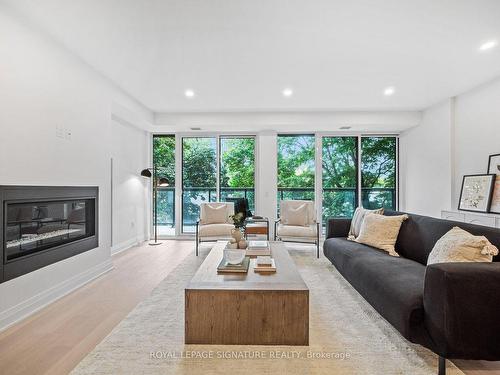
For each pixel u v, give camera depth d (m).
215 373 1.63
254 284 1.99
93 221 3.38
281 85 3.90
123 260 4.19
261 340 1.92
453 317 1.52
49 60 2.66
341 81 3.76
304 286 1.97
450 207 4.42
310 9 2.23
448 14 2.29
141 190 5.64
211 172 6.00
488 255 1.74
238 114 5.26
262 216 5.64
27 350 1.86
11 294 2.23
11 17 2.24
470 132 4.11
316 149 5.87
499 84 3.62
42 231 2.65
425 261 2.54
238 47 2.85
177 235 5.97
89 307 2.53
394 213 3.39
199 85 3.90
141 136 5.68
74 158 3.03
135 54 3.02
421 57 3.06
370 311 2.46
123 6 2.20
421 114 5.21
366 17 2.33
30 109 2.45
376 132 5.87
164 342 1.95
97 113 3.45
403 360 1.77
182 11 2.26
